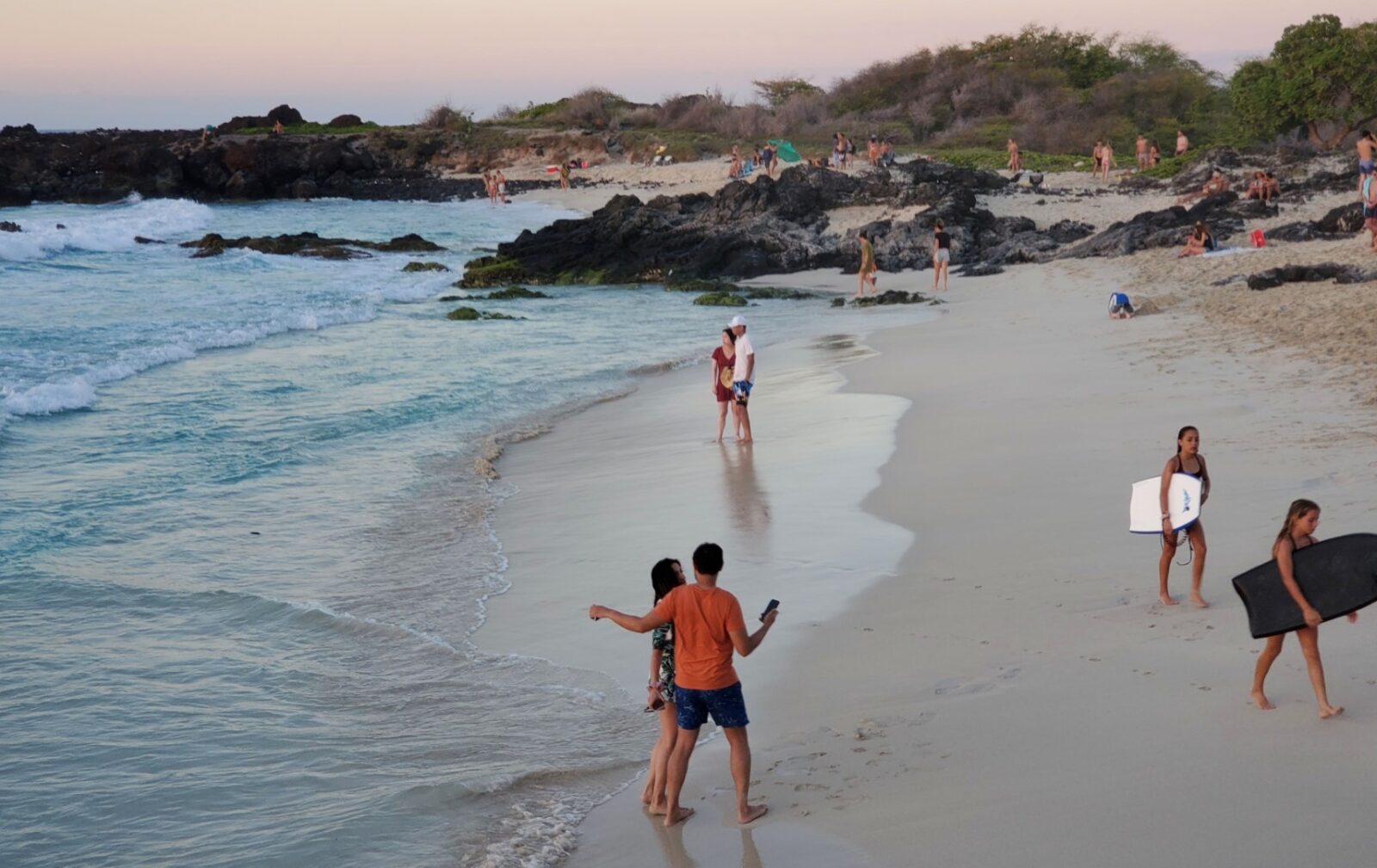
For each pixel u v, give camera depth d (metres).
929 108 81.88
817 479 13.54
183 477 15.02
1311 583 6.38
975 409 16.41
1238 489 10.95
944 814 5.98
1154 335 20.94
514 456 16.42
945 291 32.56
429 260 45.88
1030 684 7.43
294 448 16.58
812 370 21.44
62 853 6.33
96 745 7.65
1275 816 5.55
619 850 6.14
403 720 8.02
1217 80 86.06
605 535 12.11
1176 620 8.20
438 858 6.18
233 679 8.79
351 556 11.88
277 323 28.09
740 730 6.23
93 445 16.55
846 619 9.07
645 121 86.69
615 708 8.10
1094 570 9.48
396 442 17.11
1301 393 14.77
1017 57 85.94
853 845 5.82
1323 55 60.88
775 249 40.31
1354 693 6.74
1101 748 6.44
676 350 25.84
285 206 72.25
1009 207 44.72
